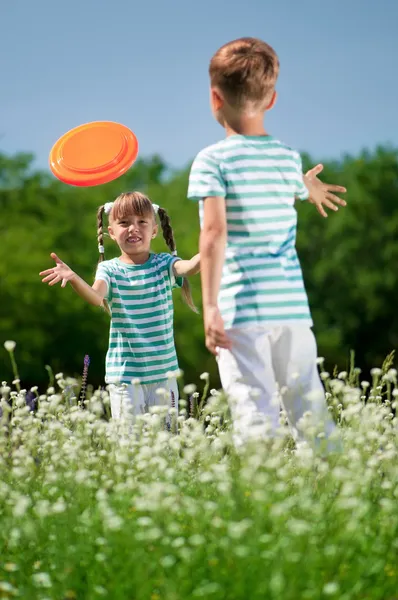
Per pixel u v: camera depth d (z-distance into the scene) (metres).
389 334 59.22
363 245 60.09
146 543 4.28
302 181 5.73
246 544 4.16
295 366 5.43
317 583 4.02
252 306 5.34
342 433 5.68
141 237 7.48
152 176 68.69
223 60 5.54
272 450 5.03
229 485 4.73
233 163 5.48
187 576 4.11
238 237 5.45
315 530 4.34
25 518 4.68
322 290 60.03
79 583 4.25
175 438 5.56
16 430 5.96
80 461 5.60
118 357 7.32
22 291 54.09
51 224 59.62
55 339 54.66
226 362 5.43
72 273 6.91
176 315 55.22
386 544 4.43
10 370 53.66
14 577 4.38
